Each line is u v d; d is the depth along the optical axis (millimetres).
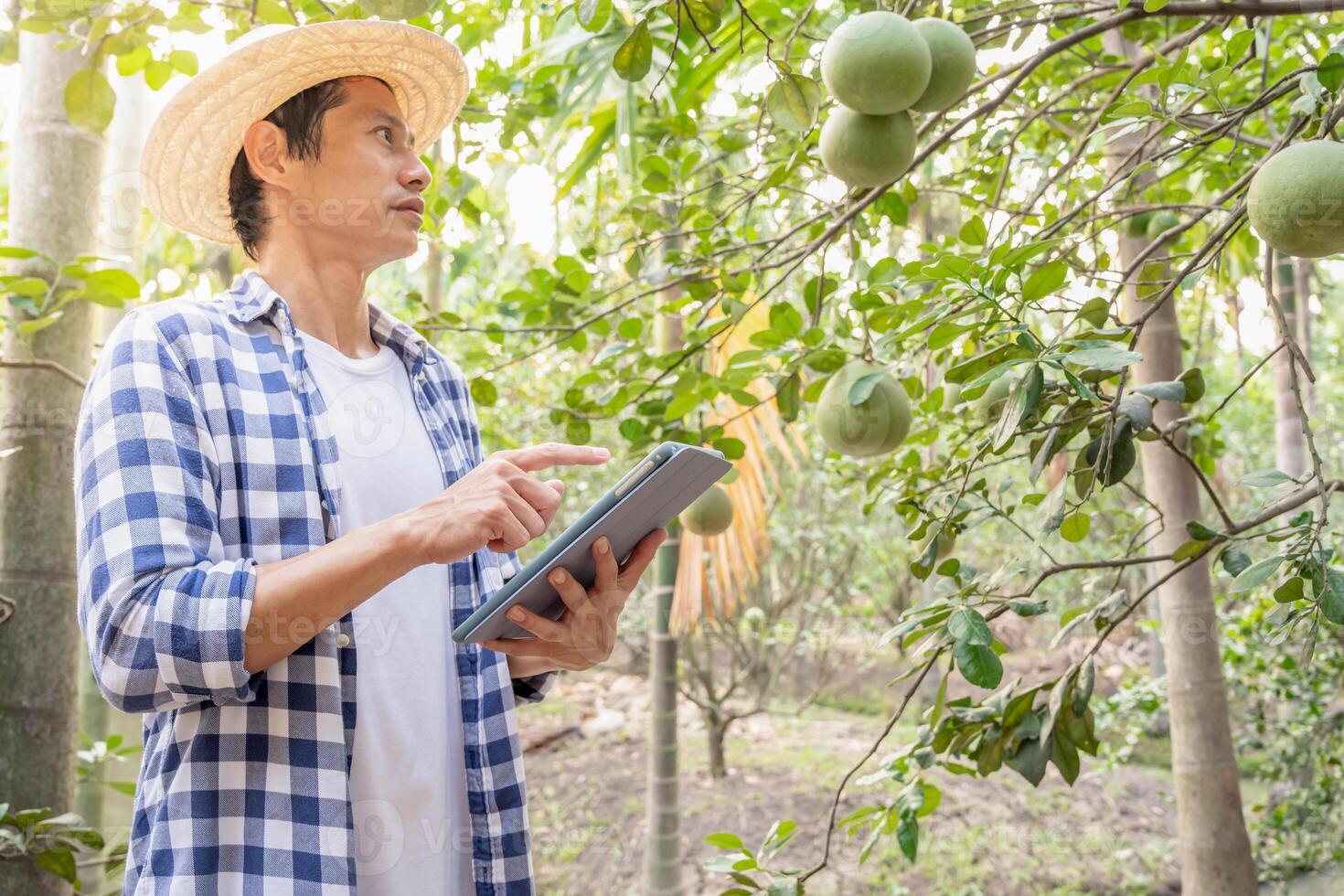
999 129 2312
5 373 1955
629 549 1271
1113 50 2461
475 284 4227
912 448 2359
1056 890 4184
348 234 1267
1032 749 1596
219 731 1035
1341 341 6629
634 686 7695
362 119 1273
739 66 2277
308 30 1264
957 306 1407
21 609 1875
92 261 1786
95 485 1004
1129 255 2365
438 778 1207
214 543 1038
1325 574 1280
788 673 7730
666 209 2453
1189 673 2312
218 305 1174
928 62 1309
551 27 2404
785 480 6320
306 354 1239
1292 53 2512
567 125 2943
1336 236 1127
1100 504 4348
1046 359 1291
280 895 1009
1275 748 3539
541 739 6328
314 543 1105
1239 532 1506
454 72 1543
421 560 986
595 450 1143
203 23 1811
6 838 1762
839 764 5664
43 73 1957
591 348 2809
